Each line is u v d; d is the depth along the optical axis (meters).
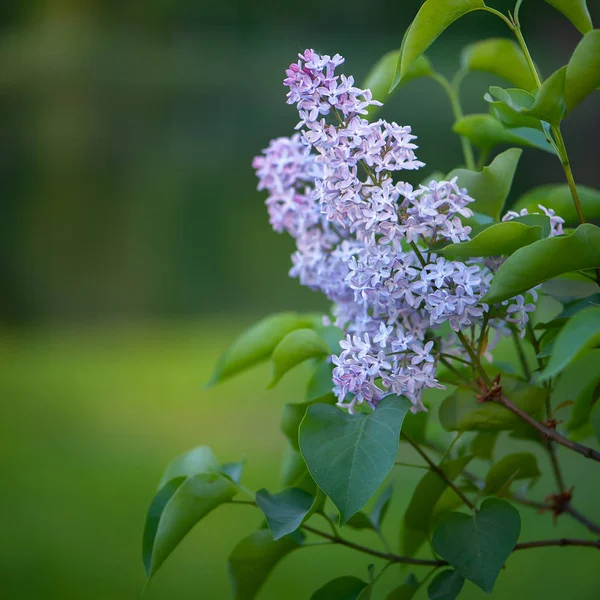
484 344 1.13
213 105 15.08
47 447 3.61
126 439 3.68
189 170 11.66
